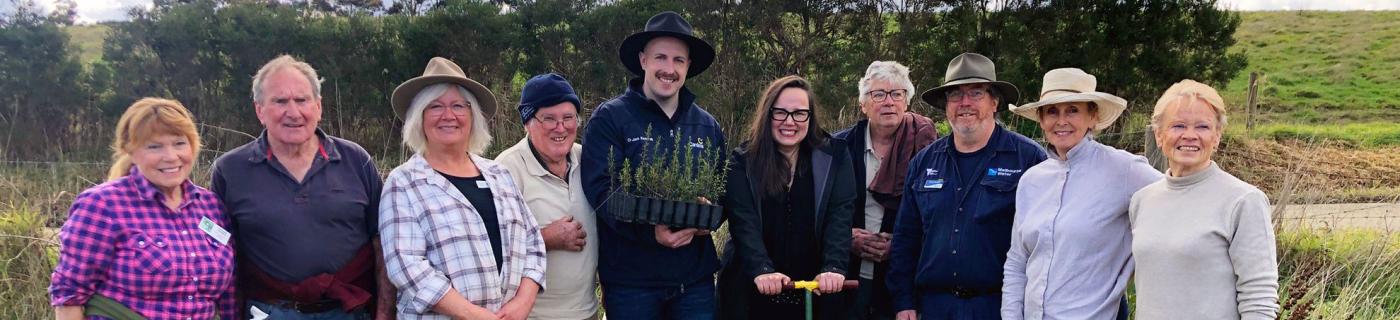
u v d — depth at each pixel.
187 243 2.80
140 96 12.17
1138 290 2.78
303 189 2.99
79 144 11.89
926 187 3.45
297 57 12.30
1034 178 3.16
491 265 3.00
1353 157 11.35
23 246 5.24
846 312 3.78
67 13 12.81
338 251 3.02
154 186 2.78
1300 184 7.08
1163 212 2.74
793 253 3.66
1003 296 3.16
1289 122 15.76
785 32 12.45
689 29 3.57
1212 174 2.68
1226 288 2.59
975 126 3.38
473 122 3.21
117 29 12.29
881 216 3.87
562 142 3.36
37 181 7.18
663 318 3.57
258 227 2.94
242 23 12.23
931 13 12.27
